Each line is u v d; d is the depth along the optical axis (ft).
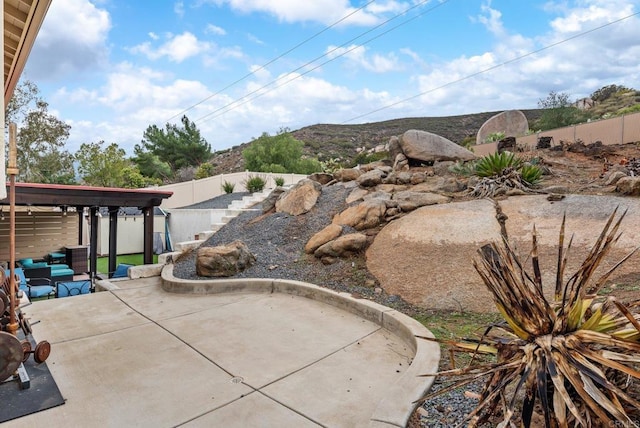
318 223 23.79
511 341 5.84
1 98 9.53
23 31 14.19
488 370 5.63
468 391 7.74
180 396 8.49
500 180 21.72
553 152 33.37
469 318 12.09
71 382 9.10
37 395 8.41
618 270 12.09
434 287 14.10
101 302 16.60
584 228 14.78
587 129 39.29
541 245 14.49
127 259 38.81
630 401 4.25
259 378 9.34
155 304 16.24
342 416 7.68
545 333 5.43
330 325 13.06
